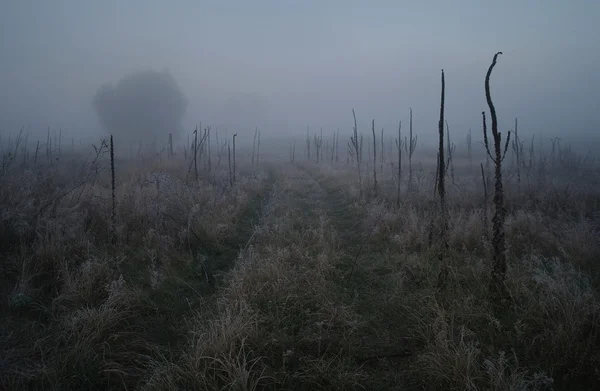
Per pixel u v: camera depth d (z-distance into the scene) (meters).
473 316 4.09
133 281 5.23
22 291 4.37
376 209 8.88
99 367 3.31
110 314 3.98
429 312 4.21
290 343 3.77
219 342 3.44
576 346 3.30
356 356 3.66
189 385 3.09
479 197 10.73
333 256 6.27
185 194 10.04
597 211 8.64
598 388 2.99
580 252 5.89
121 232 6.62
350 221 9.77
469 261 5.73
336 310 4.30
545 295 4.24
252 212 10.66
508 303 4.30
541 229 7.29
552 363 3.27
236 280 4.86
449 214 8.08
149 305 4.58
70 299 4.39
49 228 5.84
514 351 3.46
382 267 6.11
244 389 2.95
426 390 3.14
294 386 3.21
